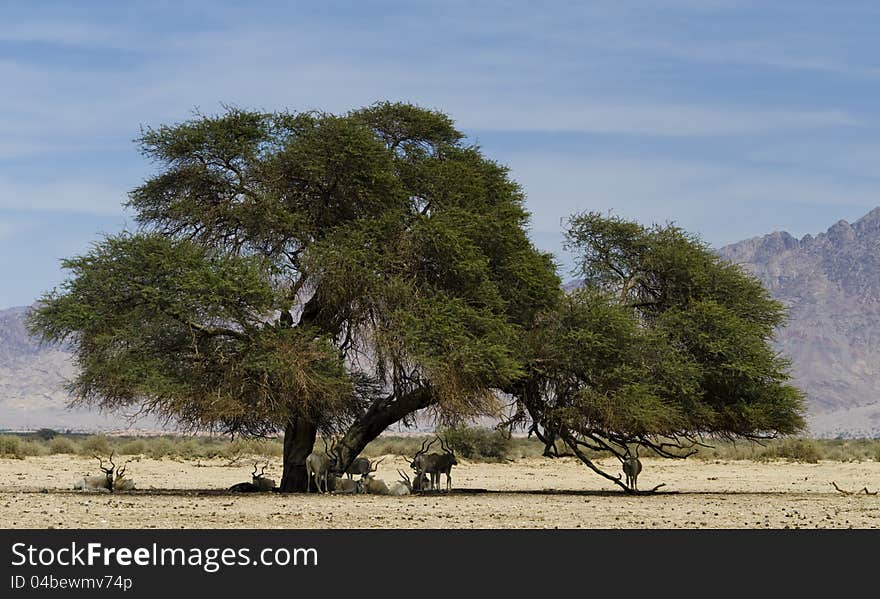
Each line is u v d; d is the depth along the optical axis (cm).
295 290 3850
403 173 4050
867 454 8394
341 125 3853
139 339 3528
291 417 3691
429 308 3678
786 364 4244
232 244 4009
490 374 3647
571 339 3900
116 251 3591
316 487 3916
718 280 4469
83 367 3712
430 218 3844
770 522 2842
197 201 4025
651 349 4025
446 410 3772
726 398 4206
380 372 3788
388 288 3684
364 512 2994
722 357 4138
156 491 3978
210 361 3594
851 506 3447
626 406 3778
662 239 4481
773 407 4175
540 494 3984
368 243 3769
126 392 3581
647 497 3862
